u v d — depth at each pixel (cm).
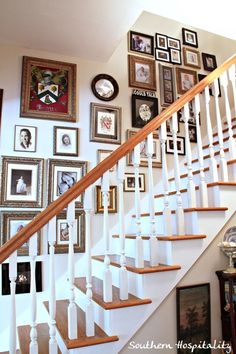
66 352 154
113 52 294
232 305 168
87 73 303
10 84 268
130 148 179
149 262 189
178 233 193
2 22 240
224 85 237
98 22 244
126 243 226
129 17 240
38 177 260
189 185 205
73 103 287
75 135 282
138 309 165
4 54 271
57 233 257
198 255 187
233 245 173
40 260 247
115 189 285
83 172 276
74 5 223
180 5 241
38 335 200
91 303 159
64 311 206
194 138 339
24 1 217
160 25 359
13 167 255
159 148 315
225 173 220
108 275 165
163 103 332
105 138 293
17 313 233
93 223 273
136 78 325
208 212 195
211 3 239
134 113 312
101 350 153
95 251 270
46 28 250
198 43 378
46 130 274
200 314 184
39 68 281
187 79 355
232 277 169
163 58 348
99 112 296
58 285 250
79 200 269
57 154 272
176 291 179
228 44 399
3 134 257
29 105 270
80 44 275
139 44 338
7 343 226
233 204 206
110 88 309
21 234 146
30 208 254
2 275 232
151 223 183
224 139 273
